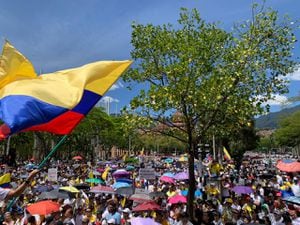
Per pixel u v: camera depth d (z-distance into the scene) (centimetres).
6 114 484
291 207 1339
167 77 1332
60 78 549
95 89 565
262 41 1311
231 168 3459
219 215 1349
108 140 7631
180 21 1355
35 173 495
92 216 1309
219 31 1345
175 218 1292
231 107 1252
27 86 514
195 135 1398
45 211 1138
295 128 6362
